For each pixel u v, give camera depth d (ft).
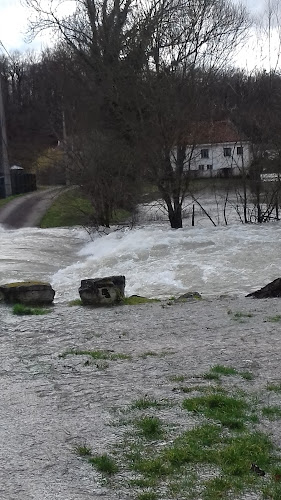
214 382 20.56
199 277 52.26
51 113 135.03
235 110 96.02
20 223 100.94
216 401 18.17
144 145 84.89
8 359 24.94
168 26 88.94
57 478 13.69
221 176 100.48
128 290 49.52
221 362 23.22
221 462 14.23
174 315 33.14
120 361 23.94
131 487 13.19
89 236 82.64
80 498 12.72
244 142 92.12
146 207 98.99
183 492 12.85
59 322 32.14
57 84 114.01
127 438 15.89
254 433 15.87
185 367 22.70
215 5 90.68
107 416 17.58
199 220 93.81
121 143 88.33
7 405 18.94
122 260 61.00
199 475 13.62
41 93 201.46
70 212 105.50
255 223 84.53
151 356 24.57
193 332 28.81
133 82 87.61
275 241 63.67
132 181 87.92
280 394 19.02
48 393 20.07
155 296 46.03
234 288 47.73
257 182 87.10
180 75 87.97
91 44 97.71
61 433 16.38
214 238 66.85
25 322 32.30
